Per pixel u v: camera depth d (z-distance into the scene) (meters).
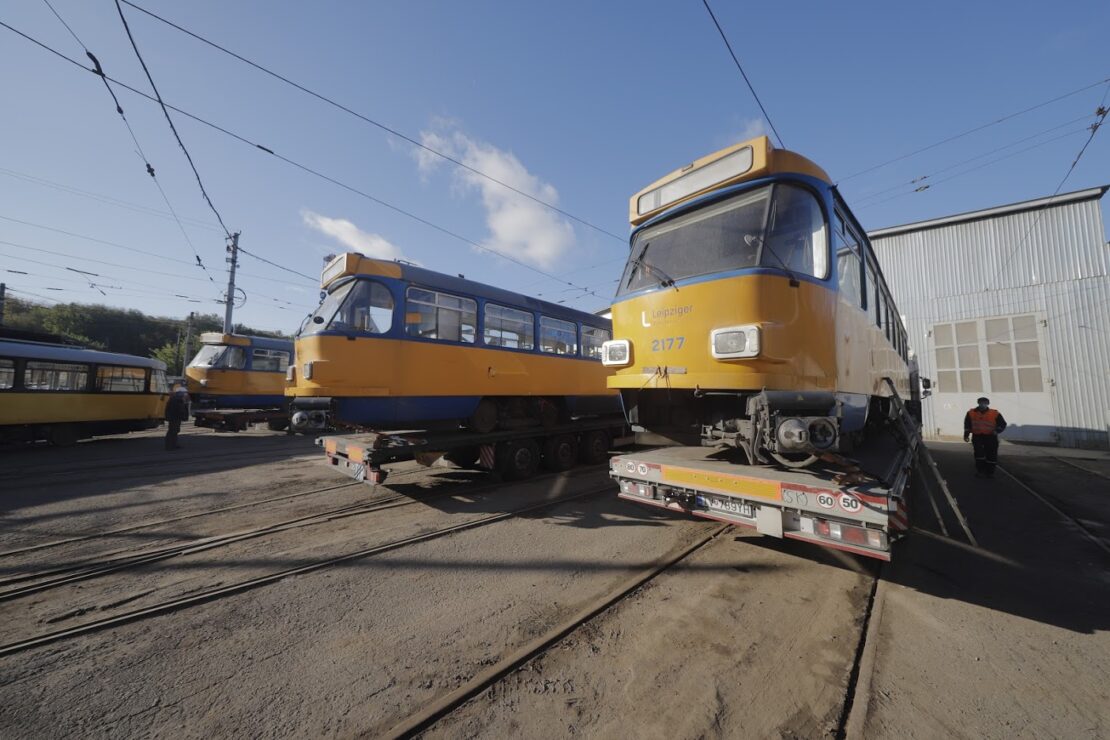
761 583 3.68
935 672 2.50
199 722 2.14
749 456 3.79
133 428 13.61
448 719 2.16
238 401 16.58
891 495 2.88
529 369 8.44
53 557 4.27
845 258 4.60
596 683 2.42
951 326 17.38
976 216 17.09
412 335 6.65
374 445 6.07
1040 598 3.47
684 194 4.37
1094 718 2.14
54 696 2.33
